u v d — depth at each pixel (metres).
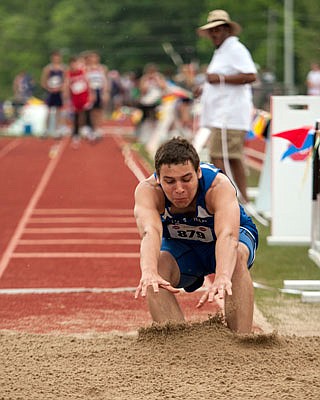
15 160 55.22
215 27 28.42
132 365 13.31
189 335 14.19
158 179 13.67
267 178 30.30
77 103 64.50
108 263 22.84
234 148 28.45
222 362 13.24
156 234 13.66
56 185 41.50
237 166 28.86
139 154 57.38
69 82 64.31
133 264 22.72
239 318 14.19
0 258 23.61
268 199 30.34
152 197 14.02
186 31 161.12
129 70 160.88
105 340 14.96
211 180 13.85
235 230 13.58
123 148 61.66
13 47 171.25
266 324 16.66
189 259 14.92
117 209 33.16
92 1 167.50
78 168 49.81
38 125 82.19
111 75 109.88
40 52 170.75
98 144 68.25
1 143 70.50
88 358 13.80
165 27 161.88
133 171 47.78
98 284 20.34
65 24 166.25
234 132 28.31
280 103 24.86
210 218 14.09
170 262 14.70
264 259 23.27
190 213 14.05
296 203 25.31
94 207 33.72
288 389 12.09
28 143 70.25
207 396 11.84
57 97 72.19
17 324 16.81
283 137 22.84
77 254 24.14
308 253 24.03
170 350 13.80
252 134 32.38
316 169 22.36
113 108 119.25
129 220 30.47
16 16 175.88
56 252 24.45
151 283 13.04
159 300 14.45
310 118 24.81
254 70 28.31
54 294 19.39
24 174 46.72
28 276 21.25
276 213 25.42
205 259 14.94
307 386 12.23
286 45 111.44
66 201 35.59
